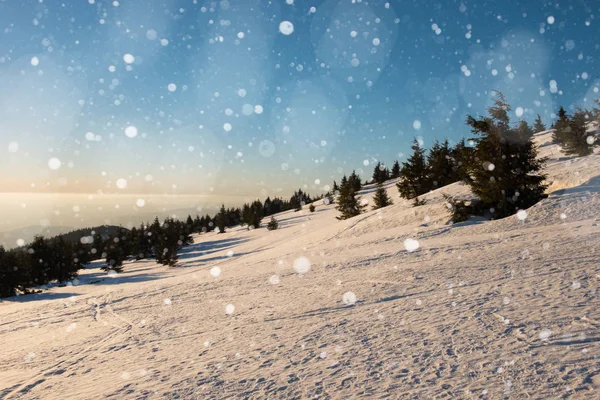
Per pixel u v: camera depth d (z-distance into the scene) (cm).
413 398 403
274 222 7438
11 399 610
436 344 563
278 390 478
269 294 1294
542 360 450
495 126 2408
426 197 3516
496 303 736
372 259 1678
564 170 2770
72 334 1134
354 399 421
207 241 8869
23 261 5097
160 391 534
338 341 658
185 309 1270
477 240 1708
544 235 1554
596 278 815
